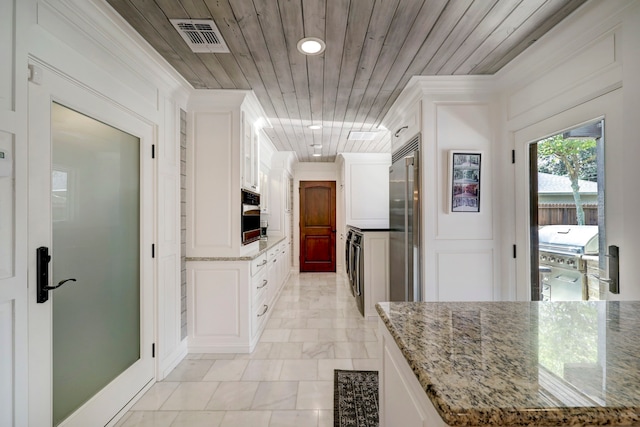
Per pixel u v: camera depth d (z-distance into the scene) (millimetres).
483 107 2568
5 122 1173
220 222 2768
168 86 2404
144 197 2123
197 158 2771
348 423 1790
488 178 2570
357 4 1590
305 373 2367
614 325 955
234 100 2758
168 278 2426
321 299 4484
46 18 1344
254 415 1869
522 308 1138
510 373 662
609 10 1543
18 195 1228
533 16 1689
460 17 1702
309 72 2385
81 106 1561
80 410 1563
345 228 5465
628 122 1479
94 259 1680
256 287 2986
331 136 4379
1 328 1174
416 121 2697
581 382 624
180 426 1775
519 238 2389
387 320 1011
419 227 2629
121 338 1907
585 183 1798
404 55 2119
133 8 1613
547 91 2051
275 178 5570
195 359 2613
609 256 1627
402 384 891
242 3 1581
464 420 534
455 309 1128
